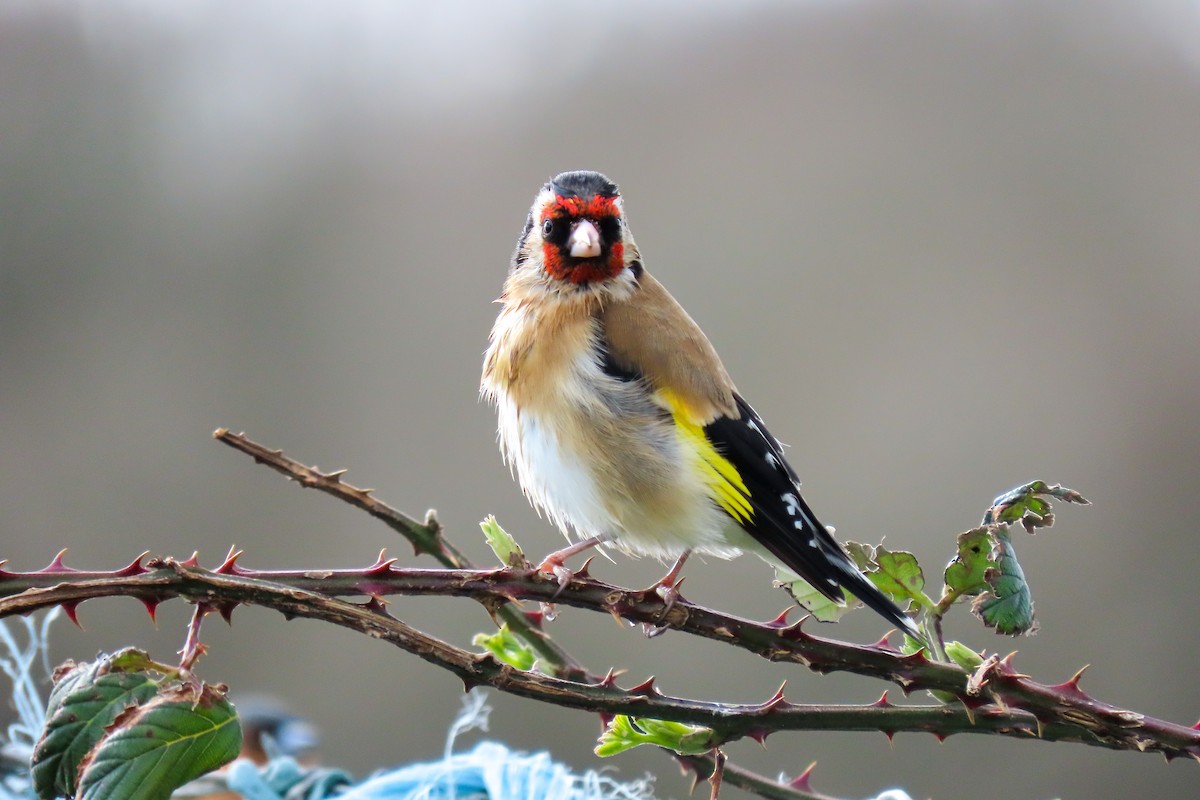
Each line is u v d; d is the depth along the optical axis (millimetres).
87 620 11938
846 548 4324
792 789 4613
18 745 4414
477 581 4031
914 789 11516
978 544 4152
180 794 4586
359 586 3836
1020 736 3939
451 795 4250
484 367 6992
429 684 12062
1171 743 3777
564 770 4297
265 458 4285
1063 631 14102
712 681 11938
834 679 11742
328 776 4656
